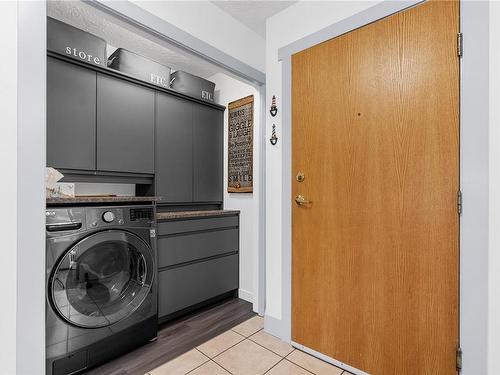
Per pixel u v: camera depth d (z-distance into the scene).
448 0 1.29
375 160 1.52
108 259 1.71
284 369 1.61
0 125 1.08
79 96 1.94
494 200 1.19
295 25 1.90
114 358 1.69
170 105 2.50
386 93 1.48
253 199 2.59
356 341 1.58
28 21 1.14
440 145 1.31
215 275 2.53
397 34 1.45
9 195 1.11
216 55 1.98
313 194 1.77
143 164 2.29
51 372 1.42
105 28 2.17
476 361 1.22
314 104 1.77
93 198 1.61
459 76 1.27
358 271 1.58
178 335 1.99
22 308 1.13
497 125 1.18
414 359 1.38
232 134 2.81
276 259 1.99
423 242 1.36
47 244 1.41
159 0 1.65
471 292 1.23
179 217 2.23
